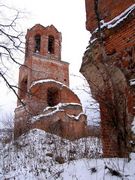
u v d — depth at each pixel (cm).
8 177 906
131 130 601
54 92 2756
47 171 846
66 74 2967
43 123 2205
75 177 618
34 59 2864
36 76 2772
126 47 664
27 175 874
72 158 1069
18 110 2336
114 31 698
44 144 1591
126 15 671
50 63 2928
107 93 696
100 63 712
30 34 2989
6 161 1148
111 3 746
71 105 2589
